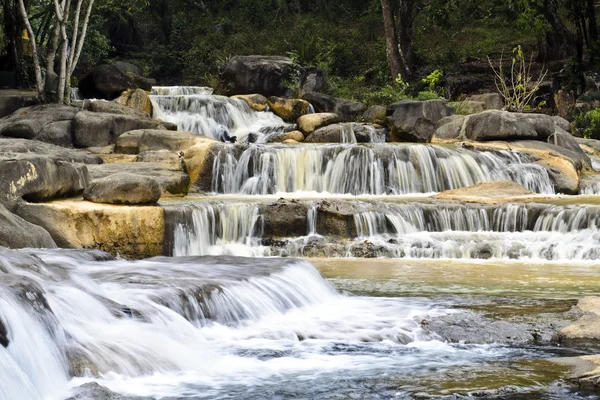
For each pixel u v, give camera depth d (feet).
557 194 69.46
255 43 135.33
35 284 23.52
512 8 119.85
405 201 58.49
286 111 94.27
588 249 50.24
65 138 73.97
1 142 56.03
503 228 55.67
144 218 48.34
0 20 99.96
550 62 115.14
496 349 27.12
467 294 36.99
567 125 85.20
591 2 107.86
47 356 21.74
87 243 47.16
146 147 71.77
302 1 155.63
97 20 127.95
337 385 22.47
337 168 69.31
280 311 31.65
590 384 22.11
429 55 127.13
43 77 99.04
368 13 148.36
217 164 68.18
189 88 105.81
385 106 93.25
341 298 35.50
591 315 30.48
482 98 99.96
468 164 70.79
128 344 24.49
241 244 53.06
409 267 46.55
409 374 23.65
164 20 150.00
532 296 36.58
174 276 32.40
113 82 100.22
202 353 25.55
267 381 22.91
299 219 54.13
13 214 42.93
